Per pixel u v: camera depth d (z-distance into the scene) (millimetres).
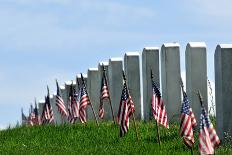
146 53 34406
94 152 24141
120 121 24953
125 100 24922
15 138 29828
